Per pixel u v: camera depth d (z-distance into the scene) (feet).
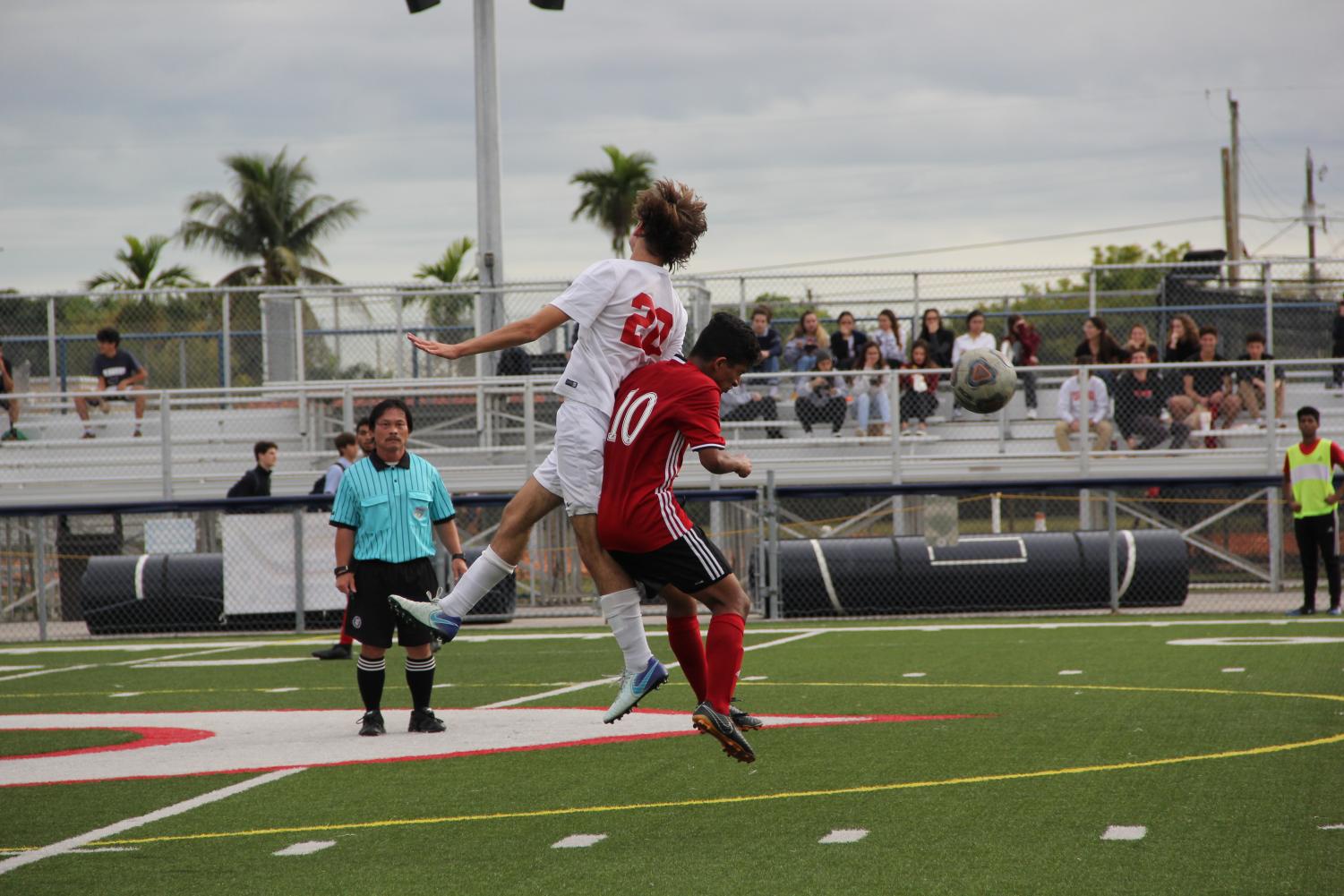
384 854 46.37
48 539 164.04
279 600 139.44
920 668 95.40
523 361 174.19
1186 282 196.44
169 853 47.11
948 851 44.42
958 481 157.79
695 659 55.93
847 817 49.83
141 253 549.95
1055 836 46.03
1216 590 150.71
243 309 199.62
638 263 52.60
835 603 136.98
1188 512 154.61
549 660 108.78
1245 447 155.02
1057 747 62.69
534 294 178.19
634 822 50.26
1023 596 136.05
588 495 51.57
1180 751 60.90
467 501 140.36
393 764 63.72
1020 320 172.55
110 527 165.17
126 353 179.52
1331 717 69.36
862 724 71.20
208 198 562.66
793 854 44.78
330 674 103.65
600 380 51.90
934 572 136.26
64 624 157.17
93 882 43.39
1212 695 77.66
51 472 172.86
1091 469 154.92
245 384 198.29
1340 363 148.66
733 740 49.21
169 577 140.87
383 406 73.56
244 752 68.44
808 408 159.22
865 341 173.47
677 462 51.31
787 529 166.81
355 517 73.41
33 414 189.06
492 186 180.96
